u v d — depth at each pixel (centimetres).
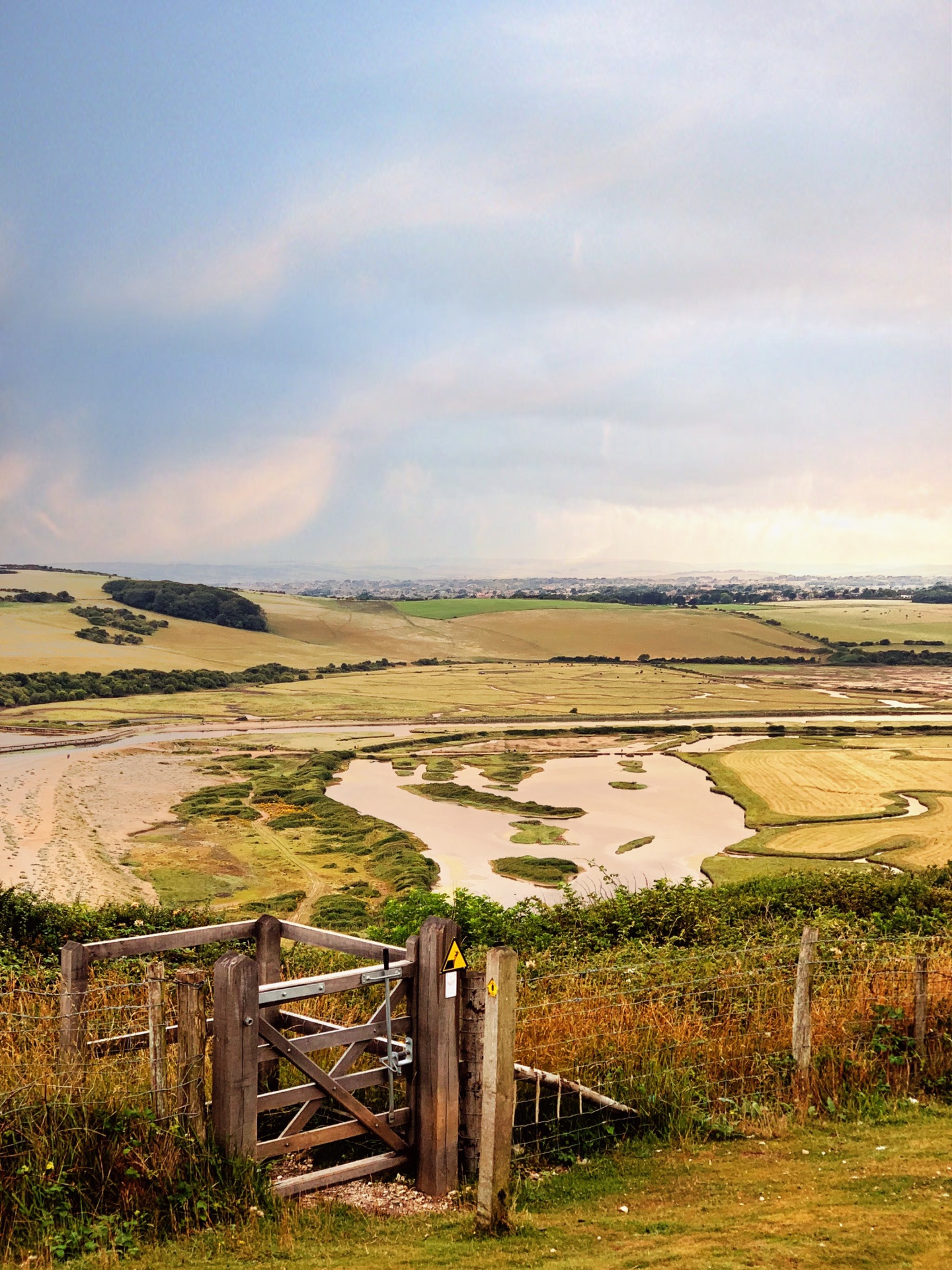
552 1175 861
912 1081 1049
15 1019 1030
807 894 2614
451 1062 861
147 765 11719
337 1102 853
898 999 1168
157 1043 816
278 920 989
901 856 7169
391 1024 863
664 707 17625
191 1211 761
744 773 11031
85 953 897
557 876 6669
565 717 16238
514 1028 765
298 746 13250
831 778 10756
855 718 16512
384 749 13175
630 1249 694
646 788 10344
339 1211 796
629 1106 965
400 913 2239
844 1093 1016
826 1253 662
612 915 2281
